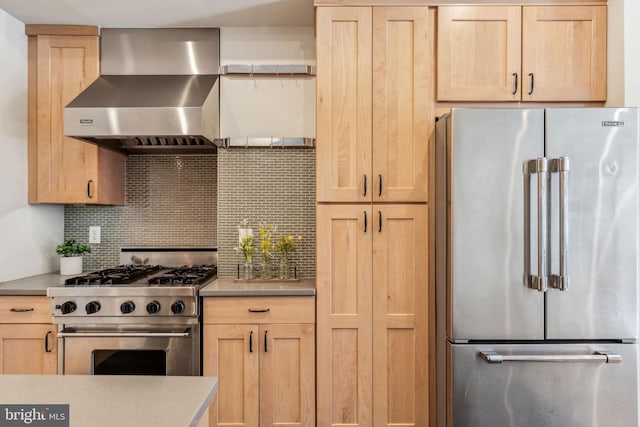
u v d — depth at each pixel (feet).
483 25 7.09
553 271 6.15
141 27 8.45
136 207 9.29
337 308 7.00
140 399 2.92
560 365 6.20
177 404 2.83
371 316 6.98
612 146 6.20
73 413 2.68
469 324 6.25
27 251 8.21
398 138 7.08
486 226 6.25
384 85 7.08
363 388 6.93
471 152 6.25
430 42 7.14
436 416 6.90
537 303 6.23
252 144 8.25
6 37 7.70
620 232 6.19
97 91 7.75
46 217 8.77
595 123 6.21
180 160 9.30
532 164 6.18
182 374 6.93
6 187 7.68
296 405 6.94
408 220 7.05
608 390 6.18
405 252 7.02
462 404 6.23
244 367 6.91
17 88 7.95
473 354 6.24
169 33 8.48
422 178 7.04
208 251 9.26
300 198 8.38
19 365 7.01
